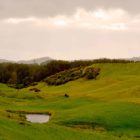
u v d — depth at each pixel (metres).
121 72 183.50
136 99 94.69
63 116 74.69
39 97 125.06
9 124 44.09
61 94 132.75
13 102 107.44
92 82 176.38
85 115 71.25
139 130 62.59
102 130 62.31
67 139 45.53
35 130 45.62
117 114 70.62
